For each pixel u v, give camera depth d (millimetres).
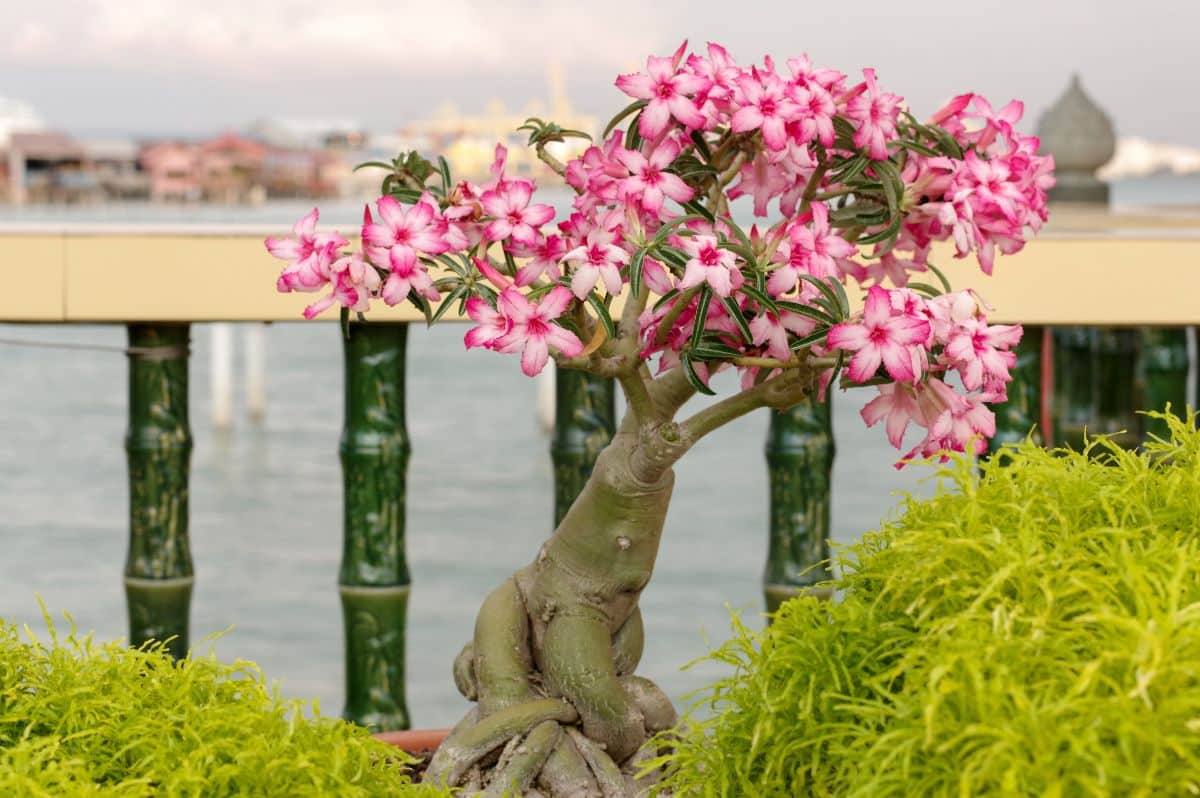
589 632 2949
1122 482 2287
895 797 1887
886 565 2264
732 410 2752
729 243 2521
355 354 4973
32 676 2316
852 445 17141
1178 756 1740
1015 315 5230
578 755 2922
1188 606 1840
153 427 5148
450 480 16047
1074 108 11461
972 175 2764
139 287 5000
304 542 12414
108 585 10758
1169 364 6035
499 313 2469
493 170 2658
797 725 2152
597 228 2648
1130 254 5246
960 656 1838
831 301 2527
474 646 3098
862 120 2713
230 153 91750
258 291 5004
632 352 2693
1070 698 1754
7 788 1940
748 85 2607
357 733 2299
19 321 5020
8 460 17203
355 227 4664
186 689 2258
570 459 5242
